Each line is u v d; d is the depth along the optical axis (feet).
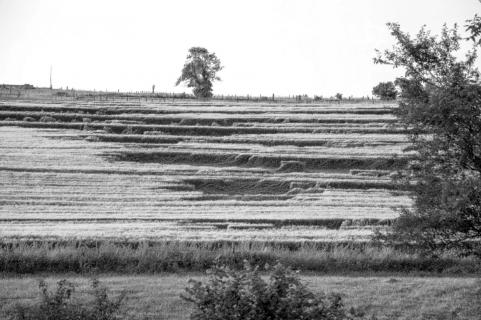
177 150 252.83
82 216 150.61
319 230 135.33
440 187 72.38
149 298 76.43
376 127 304.71
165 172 218.18
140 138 279.28
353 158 236.63
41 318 57.06
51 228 131.44
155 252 100.01
